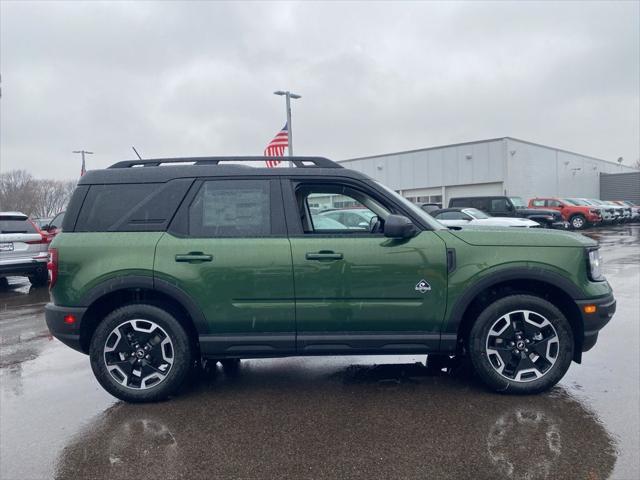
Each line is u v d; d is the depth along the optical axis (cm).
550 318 379
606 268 1104
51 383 444
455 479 275
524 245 383
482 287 378
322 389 414
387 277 378
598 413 354
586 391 395
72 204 397
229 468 290
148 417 364
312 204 421
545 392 394
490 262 378
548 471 281
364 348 384
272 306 379
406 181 3697
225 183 396
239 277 378
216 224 390
